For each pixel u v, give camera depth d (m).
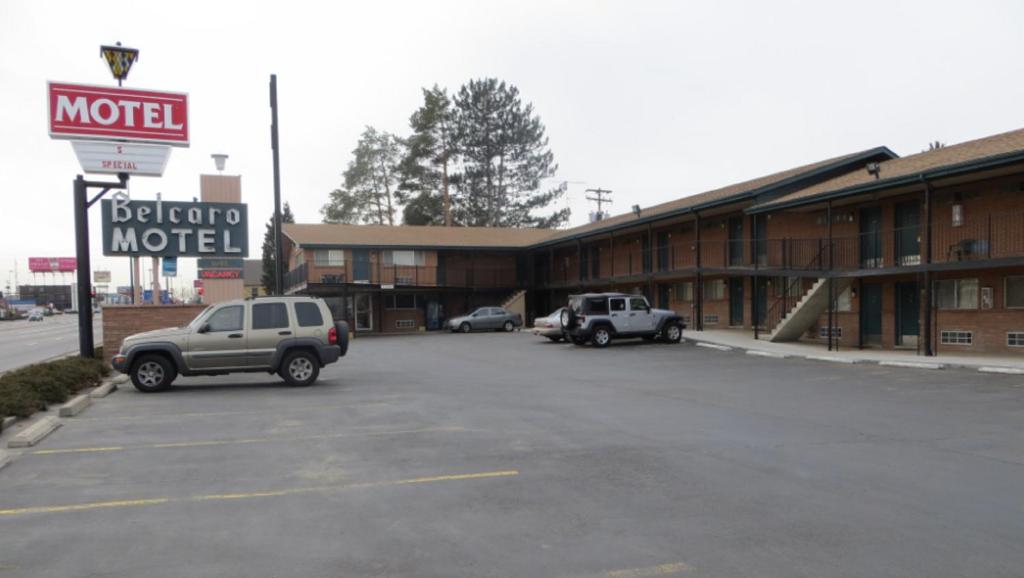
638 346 24.83
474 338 32.62
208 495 6.39
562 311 27.64
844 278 23.67
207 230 22.53
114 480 6.93
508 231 48.09
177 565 4.70
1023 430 9.18
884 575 4.47
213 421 10.33
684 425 9.74
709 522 5.54
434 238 43.47
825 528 5.37
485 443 8.59
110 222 21.62
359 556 4.85
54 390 11.99
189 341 13.95
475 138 58.81
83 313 16.91
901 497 6.18
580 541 5.12
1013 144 18.39
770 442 8.55
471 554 4.88
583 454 7.96
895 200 22.47
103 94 16.91
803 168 29.22
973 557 4.76
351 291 40.25
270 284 60.78
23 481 6.89
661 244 34.88
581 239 39.06
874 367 17.45
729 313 29.91
